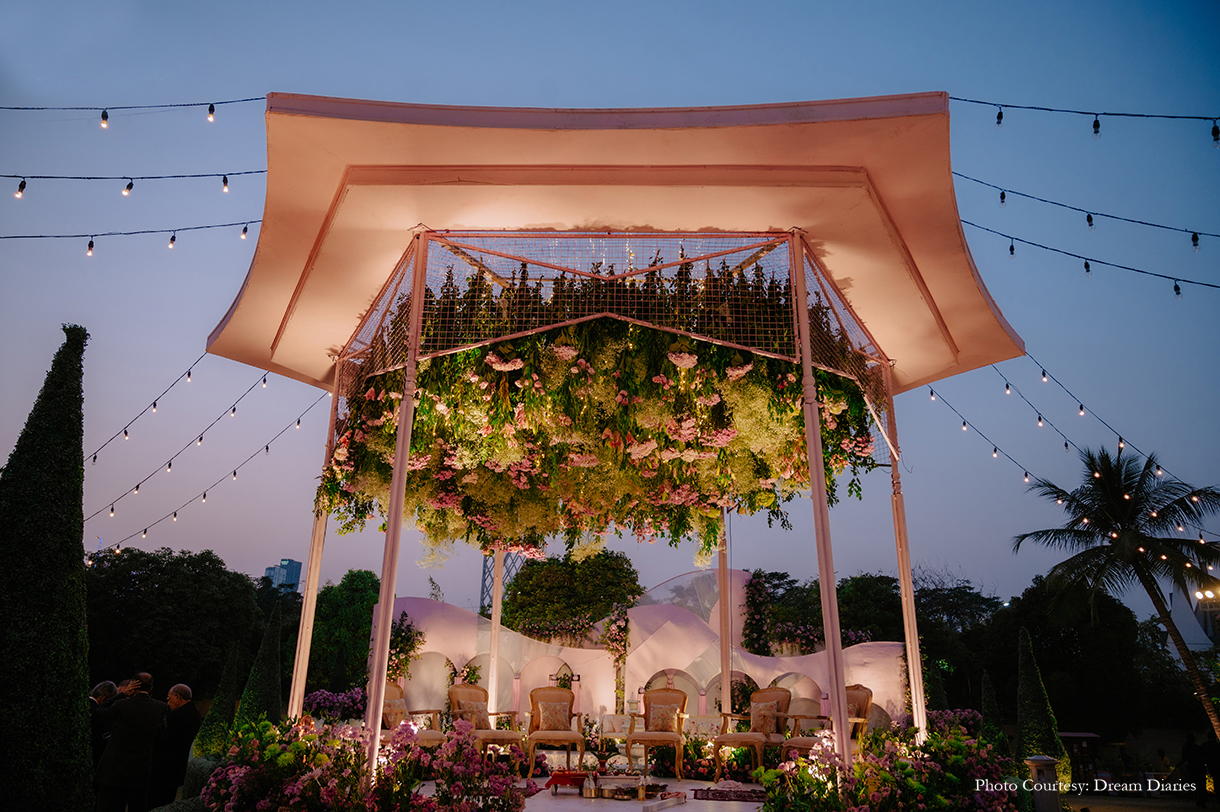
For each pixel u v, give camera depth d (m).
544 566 20.14
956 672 22.80
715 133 4.34
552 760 9.97
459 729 5.03
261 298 6.05
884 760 4.63
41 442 5.17
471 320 5.55
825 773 4.47
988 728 10.89
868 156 4.55
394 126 4.31
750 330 5.44
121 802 5.22
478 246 5.33
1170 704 21.64
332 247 5.35
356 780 4.26
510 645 12.04
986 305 6.13
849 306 6.02
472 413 6.52
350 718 10.47
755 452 6.71
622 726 11.15
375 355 6.32
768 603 13.43
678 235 5.22
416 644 11.59
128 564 25.44
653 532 8.66
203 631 25.58
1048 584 19.38
